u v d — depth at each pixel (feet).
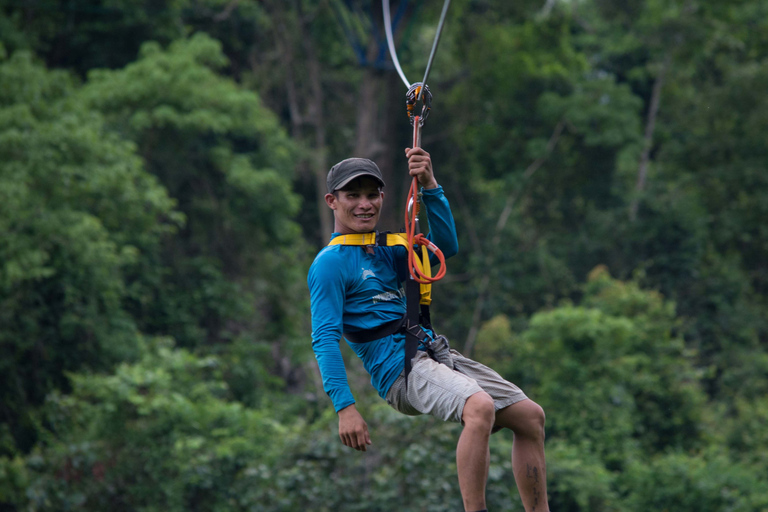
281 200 135.03
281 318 139.13
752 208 175.01
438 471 70.38
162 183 129.39
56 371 95.96
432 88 183.21
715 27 179.42
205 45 136.56
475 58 175.01
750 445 115.96
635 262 175.52
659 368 120.37
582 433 108.99
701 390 133.28
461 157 187.42
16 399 90.22
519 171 181.68
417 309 21.24
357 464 72.95
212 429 82.53
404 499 70.23
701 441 118.32
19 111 99.04
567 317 119.24
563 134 184.55
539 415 21.12
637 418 113.50
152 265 120.47
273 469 74.95
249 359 122.11
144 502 76.28
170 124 125.39
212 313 128.67
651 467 101.14
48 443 83.66
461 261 180.55
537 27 178.40
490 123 185.68
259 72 166.40
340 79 180.96
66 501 71.61
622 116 176.35
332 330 20.57
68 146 100.89
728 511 91.86
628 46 197.06
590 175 186.50
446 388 19.95
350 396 20.17
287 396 126.31
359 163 21.62
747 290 174.81
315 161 153.17
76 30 147.33
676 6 187.32
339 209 21.88
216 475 75.51
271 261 138.82
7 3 134.92
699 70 190.29
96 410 79.41
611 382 113.80
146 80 124.26
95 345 97.96
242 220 135.03
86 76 151.33
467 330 170.09
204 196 132.57
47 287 94.94
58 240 93.66
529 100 182.60
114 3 144.56
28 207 94.73
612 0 185.16
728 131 178.09
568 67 184.34
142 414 79.97
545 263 175.73
